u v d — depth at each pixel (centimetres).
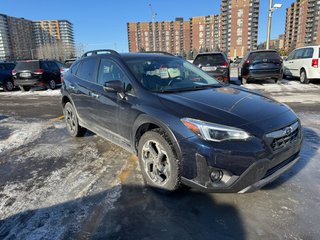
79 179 340
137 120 313
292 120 284
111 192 305
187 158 259
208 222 249
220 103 289
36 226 251
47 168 377
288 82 1241
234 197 286
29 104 940
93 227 248
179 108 277
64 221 257
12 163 398
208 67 1051
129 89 343
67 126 536
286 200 278
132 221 254
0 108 876
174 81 365
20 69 1259
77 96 465
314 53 1105
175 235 234
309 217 250
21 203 289
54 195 303
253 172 246
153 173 306
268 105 300
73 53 9181
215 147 243
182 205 276
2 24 8688
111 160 398
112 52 411
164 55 437
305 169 341
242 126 249
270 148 253
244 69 1194
